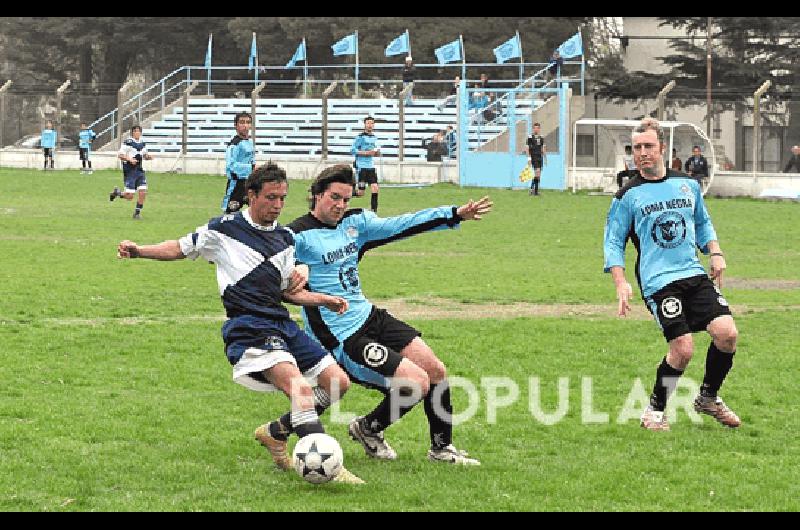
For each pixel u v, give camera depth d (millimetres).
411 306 23234
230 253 11531
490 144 62938
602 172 59812
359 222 12586
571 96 61312
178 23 95625
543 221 42281
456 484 11648
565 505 11062
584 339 19734
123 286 24703
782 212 48719
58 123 71000
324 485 11492
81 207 42906
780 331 21062
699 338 20016
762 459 12773
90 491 11148
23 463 11945
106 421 13711
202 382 16016
